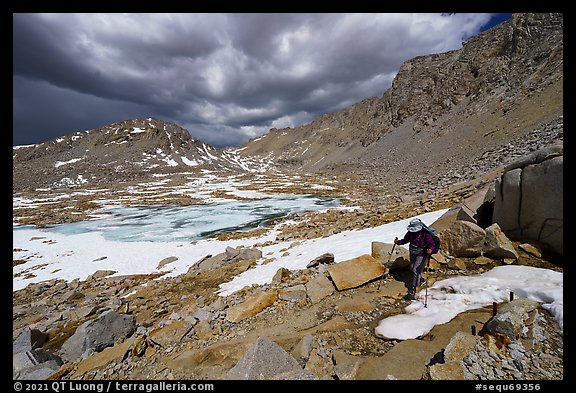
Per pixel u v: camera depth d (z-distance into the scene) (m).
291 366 4.67
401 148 84.81
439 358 4.31
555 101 40.34
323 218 28.59
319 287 8.44
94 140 146.00
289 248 18.09
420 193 31.39
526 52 62.50
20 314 12.73
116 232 32.19
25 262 22.72
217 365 5.66
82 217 41.84
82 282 17.80
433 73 102.81
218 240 25.92
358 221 20.89
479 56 76.31
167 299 12.70
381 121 125.06
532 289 5.17
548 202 6.61
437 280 7.03
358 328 5.88
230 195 60.66
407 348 4.73
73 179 96.62
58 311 12.90
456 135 61.84
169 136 164.38
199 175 110.06
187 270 18.28
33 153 123.62
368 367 4.41
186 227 33.34
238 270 15.07
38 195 68.50
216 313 8.56
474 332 4.65
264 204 47.72
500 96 60.19
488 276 6.49
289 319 7.34
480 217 9.09
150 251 24.12
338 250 13.27
